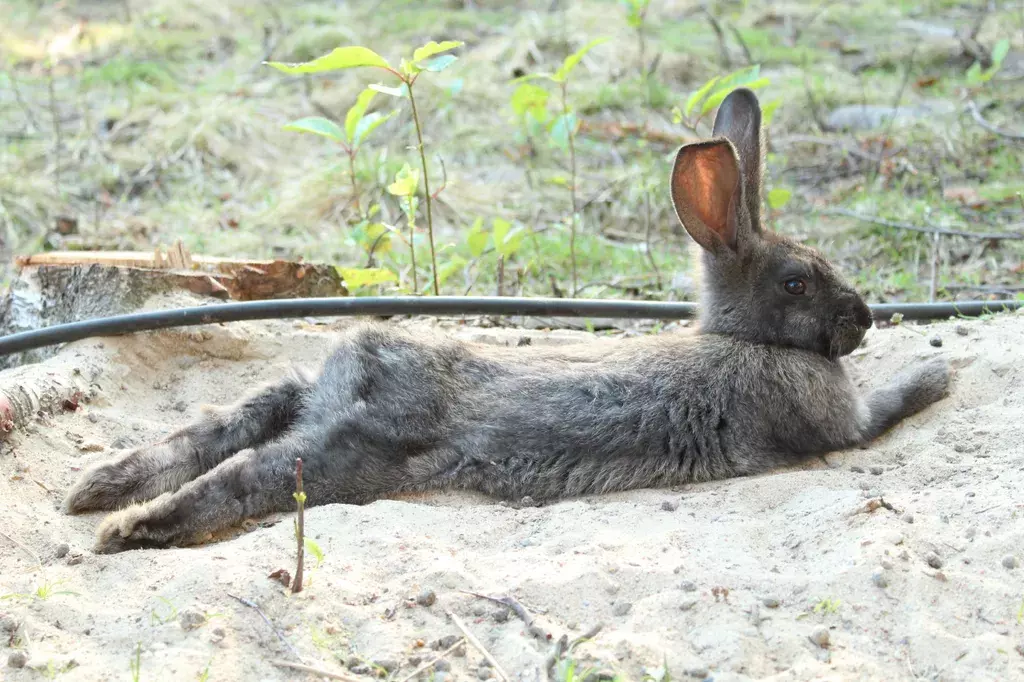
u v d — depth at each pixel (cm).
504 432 888
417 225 1747
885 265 1568
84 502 857
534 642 655
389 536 772
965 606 678
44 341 1052
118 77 2302
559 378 909
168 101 2162
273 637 657
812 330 971
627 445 895
